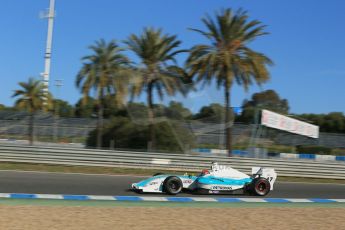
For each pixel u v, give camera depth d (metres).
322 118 85.56
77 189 13.28
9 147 20.72
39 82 46.69
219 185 13.18
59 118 50.72
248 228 8.65
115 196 12.30
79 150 21.06
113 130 34.38
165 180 12.98
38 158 20.80
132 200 11.77
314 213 10.90
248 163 21.77
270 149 43.03
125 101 31.23
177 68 30.95
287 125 38.56
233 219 9.52
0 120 50.00
